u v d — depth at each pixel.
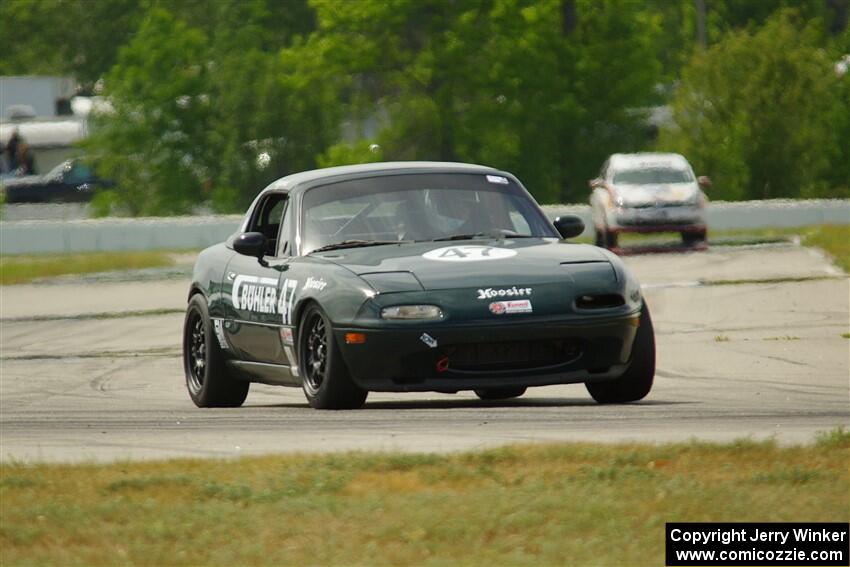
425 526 19.94
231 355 39.47
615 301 33.16
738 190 171.12
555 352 32.81
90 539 20.03
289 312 35.28
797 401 36.16
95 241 119.31
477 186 37.72
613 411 32.78
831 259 96.94
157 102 199.88
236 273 39.00
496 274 33.16
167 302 84.88
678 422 30.48
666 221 112.06
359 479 23.66
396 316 32.31
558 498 21.34
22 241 118.62
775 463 24.08
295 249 36.66
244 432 30.42
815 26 175.12
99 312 80.69
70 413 38.75
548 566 18.11
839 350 52.19
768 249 107.50
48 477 24.36
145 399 45.38
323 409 34.06
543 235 36.91
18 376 54.78
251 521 20.62
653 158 119.12
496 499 21.44
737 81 170.62
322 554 18.86
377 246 35.94
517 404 37.06
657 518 20.22
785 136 169.38
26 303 86.50
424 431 29.48
